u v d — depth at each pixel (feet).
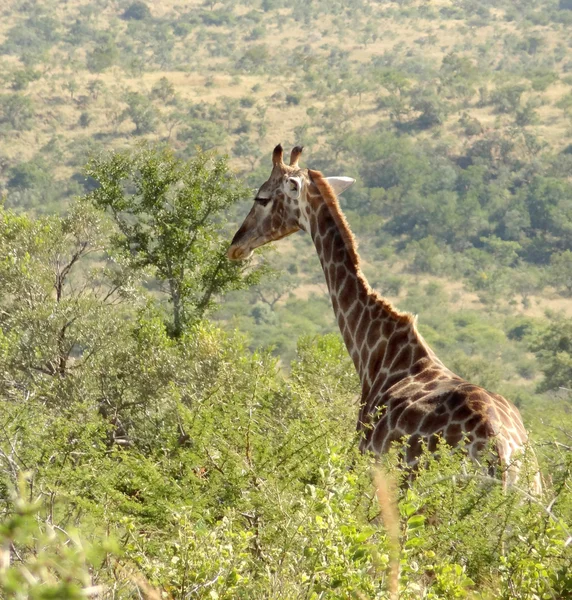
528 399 235.20
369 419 21.29
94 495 17.71
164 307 60.13
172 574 10.80
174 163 58.29
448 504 14.44
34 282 51.11
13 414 22.89
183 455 18.94
